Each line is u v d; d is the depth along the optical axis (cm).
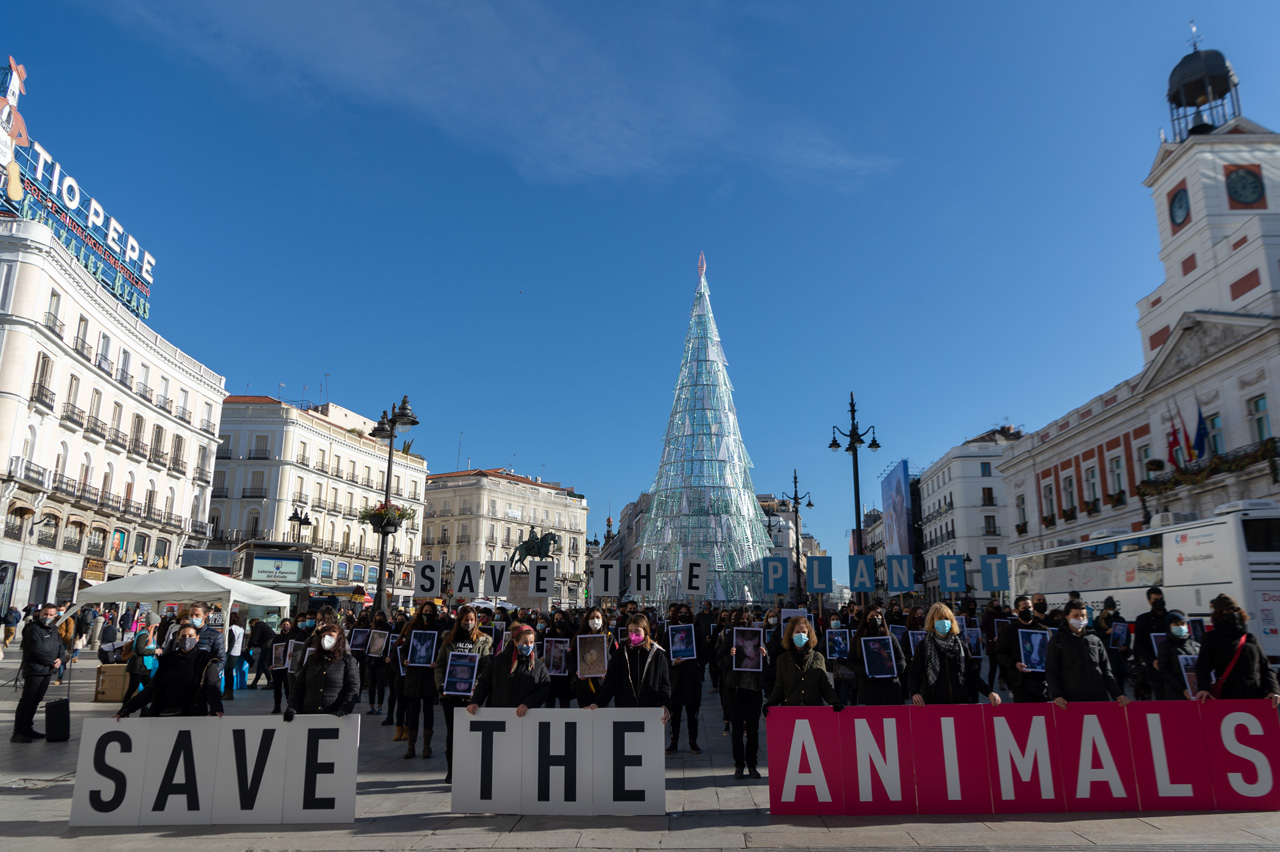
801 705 849
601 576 2070
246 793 803
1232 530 1694
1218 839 693
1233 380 3198
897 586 2427
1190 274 3797
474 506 9181
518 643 871
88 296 4112
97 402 4278
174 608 2536
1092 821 761
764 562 2569
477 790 827
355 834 757
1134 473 3922
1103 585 2269
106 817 800
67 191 4194
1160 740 809
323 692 826
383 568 2412
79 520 4106
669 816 809
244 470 6406
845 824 768
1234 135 3784
